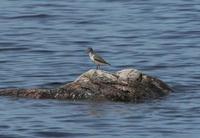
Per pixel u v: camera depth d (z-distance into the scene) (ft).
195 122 80.48
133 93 87.97
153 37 133.28
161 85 92.22
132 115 82.38
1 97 88.94
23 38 131.75
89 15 153.79
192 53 120.47
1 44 126.82
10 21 147.64
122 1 170.81
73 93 87.86
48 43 128.16
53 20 148.87
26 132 76.84
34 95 88.74
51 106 85.66
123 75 89.81
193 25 142.61
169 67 111.24
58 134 76.23
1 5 164.66
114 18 151.02
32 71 107.65
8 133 76.48
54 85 99.04
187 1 169.07
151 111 84.17
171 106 86.22
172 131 77.25
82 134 76.13
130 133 76.48
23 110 84.43
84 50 123.34
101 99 87.10
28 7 161.79
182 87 96.78
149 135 75.87
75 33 136.98
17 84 99.19
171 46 126.00
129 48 124.88
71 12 156.87
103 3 168.35
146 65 112.78
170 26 142.10
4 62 113.80
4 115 82.74
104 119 81.05
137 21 147.64
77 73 106.93
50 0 170.91
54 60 115.65
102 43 128.77
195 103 87.92
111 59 117.19
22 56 118.52
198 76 104.53
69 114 82.74
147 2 168.96
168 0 170.81
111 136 75.46
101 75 89.04
